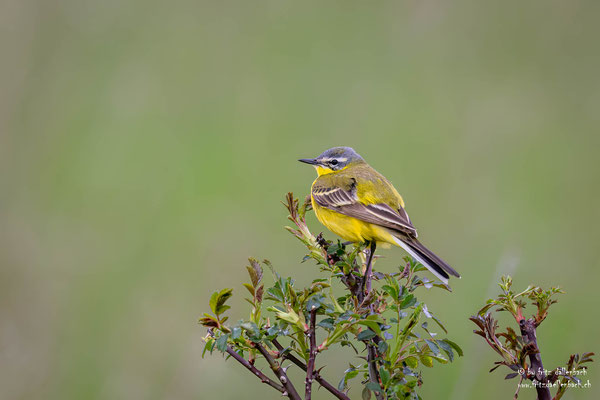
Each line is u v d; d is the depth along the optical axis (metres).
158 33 16.44
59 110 14.70
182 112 14.55
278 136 14.24
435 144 14.09
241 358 5.07
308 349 5.27
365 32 16.81
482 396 9.55
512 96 15.33
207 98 14.86
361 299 5.98
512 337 5.16
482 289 11.12
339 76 15.64
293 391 4.98
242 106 15.08
